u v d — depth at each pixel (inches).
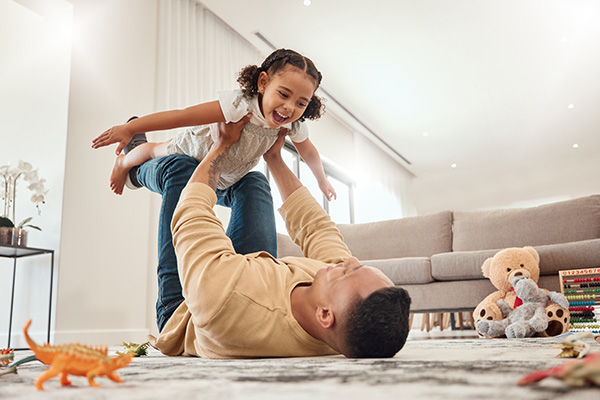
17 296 107.5
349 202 266.4
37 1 113.7
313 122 228.1
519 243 135.9
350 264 35.1
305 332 37.4
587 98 231.0
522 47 189.3
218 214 150.3
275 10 166.2
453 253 125.4
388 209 291.0
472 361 29.0
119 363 22.6
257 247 59.1
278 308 37.6
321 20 172.6
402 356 35.4
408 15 169.9
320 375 24.1
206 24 163.2
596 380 16.9
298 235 53.6
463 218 148.1
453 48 189.6
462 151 295.9
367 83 215.6
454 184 342.0
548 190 323.0
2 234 99.7
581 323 103.9
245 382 22.6
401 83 215.9
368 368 26.5
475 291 121.3
